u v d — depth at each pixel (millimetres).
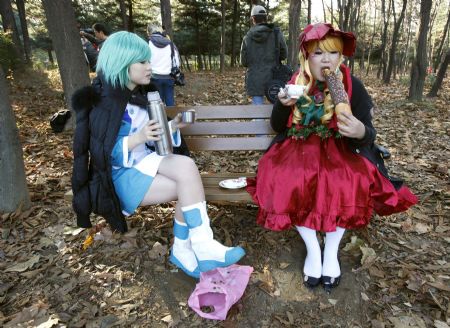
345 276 2264
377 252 2488
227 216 2914
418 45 7445
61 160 4129
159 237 2703
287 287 2211
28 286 2271
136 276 2334
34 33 25719
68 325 1982
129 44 2010
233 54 22062
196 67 25641
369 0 23047
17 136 2936
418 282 2193
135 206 2168
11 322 1993
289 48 8789
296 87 1958
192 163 2080
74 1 21125
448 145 4586
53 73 11203
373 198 2104
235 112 2807
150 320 2025
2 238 2719
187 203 2008
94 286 2256
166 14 11336
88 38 7473
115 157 2096
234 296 2006
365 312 2039
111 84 2072
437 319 1968
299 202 2012
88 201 2174
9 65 9578
